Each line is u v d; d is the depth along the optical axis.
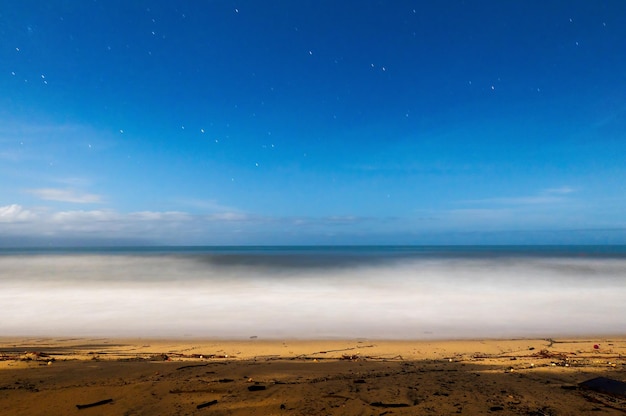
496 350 8.38
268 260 44.81
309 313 13.71
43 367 6.54
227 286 21.38
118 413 4.29
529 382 5.64
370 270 30.97
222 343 9.31
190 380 5.64
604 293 18.39
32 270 31.05
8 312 13.98
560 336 10.00
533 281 23.34
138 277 25.95
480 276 26.23
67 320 12.60
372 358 7.67
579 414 4.32
